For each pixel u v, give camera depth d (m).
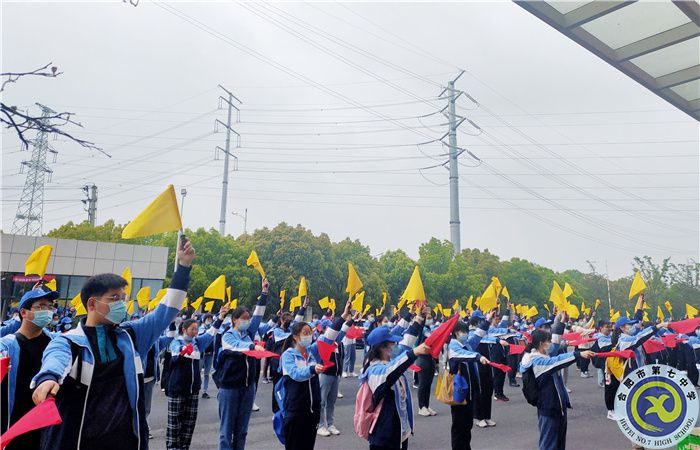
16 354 3.72
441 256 41.62
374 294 36.91
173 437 6.39
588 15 3.79
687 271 36.34
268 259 34.72
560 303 8.66
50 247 6.43
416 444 7.72
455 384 6.36
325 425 8.30
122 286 3.19
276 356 5.90
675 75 4.48
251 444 7.70
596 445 7.74
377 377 4.27
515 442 7.90
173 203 3.48
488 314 9.48
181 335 7.09
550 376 5.74
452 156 40.16
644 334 7.39
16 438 3.46
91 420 2.90
